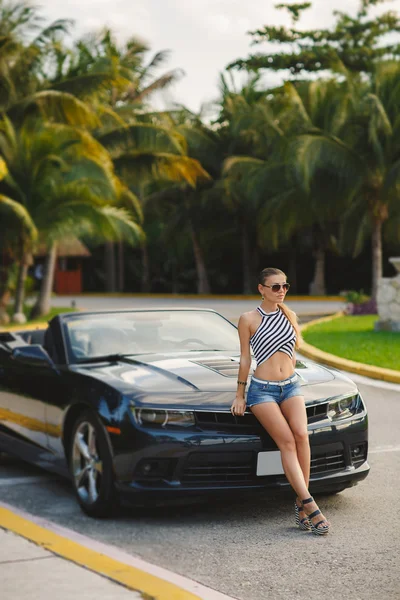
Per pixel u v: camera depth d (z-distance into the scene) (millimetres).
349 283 50375
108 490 5840
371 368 13859
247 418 5773
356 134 31453
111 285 54094
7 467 7766
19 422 7262
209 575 4840
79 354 6852
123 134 29578
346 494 6680
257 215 44344
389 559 5102
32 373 7008
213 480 5746
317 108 34125
